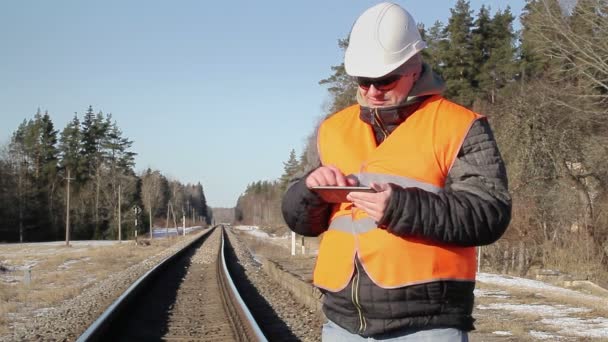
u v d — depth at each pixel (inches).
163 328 511.8
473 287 116.9
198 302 684.1
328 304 123.7
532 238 981.2
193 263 1360.7
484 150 114.0
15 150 3865.7
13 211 3472.0
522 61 1432.1
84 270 1242.0
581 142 984.3
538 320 466.6
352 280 116.6
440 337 111.8
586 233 926.4
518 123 997.8
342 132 126.2
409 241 111.2
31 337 455.5
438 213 106.9
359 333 117.3
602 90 995.9
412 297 111.3
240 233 4202.8
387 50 116.9
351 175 118.6
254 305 645.3
